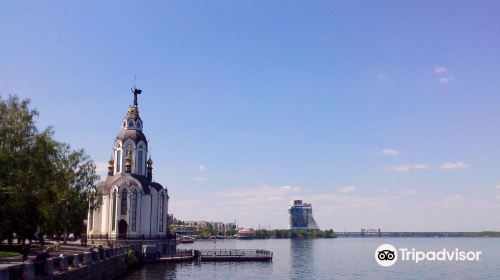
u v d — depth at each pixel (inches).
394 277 3752.5
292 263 4997.5
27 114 2346.2
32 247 3110.2
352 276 3799.2
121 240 4608.8
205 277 3427.7
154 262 4402.1
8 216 2292.1
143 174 5290.4
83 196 3464.6
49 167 2549.2
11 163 2215.8
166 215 5251.0
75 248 3481.8
